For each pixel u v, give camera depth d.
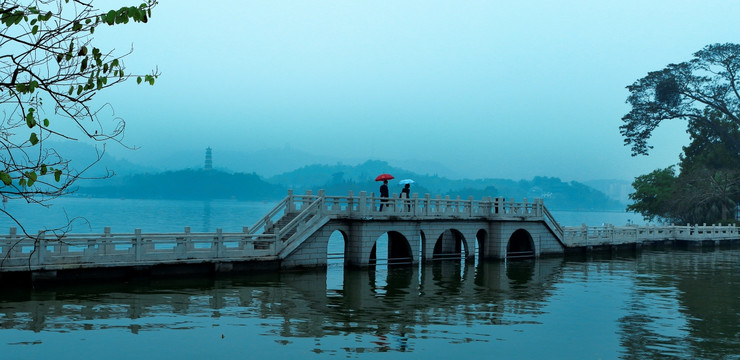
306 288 31.08
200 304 25.80
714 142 103.38
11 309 23.28
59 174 10.17
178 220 129.25
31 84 9.75
